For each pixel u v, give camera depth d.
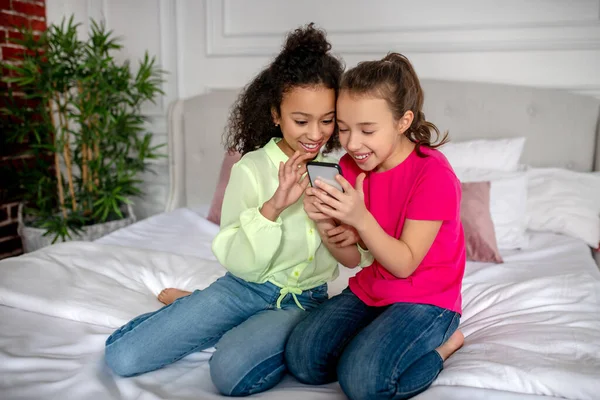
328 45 1.25
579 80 2.46
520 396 1.03
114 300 1.49
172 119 2.99
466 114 2.55
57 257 1.77
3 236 3.11
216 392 1.13
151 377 1.19
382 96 1.10
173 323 1.21
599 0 2.38
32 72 2.72
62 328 1.36
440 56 2.63
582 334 1.23
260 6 2.89
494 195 2.12
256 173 1.28
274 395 1.09
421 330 1.13
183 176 3.06
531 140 2.48
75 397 1.07
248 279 1.27
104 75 2.88
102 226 2.97
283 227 1.29
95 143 2.95
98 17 3.20
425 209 1.16
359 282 1.32
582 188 2.26
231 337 1.18
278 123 1.27
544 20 2.47
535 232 2.24
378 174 1.27
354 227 1.14
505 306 1.47
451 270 1.22
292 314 1.28
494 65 2.56
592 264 1.85
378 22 2.70
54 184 3.08
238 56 2.97
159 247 2.14
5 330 1.33
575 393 1.02
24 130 2.87
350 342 1.13
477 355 1.20
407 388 1.06
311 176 1.14
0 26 2.96
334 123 1.22
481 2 2.54
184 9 3.03
